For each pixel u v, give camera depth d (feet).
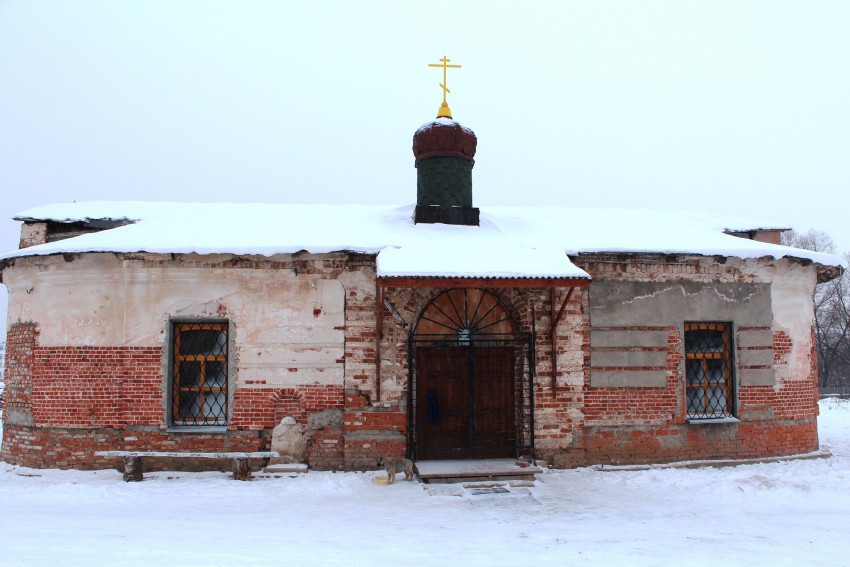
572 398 36.22
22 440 35.86
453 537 22.54
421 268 31.86
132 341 35.04
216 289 35.45
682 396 37.27
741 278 38.73
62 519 24.75
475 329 37.24
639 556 20.07
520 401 36.52
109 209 44.01
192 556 19.45
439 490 30.66
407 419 35.19
